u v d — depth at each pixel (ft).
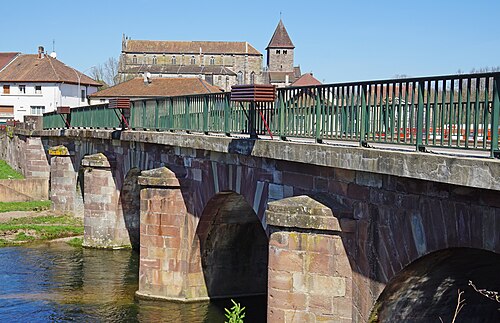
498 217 31.89
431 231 36.55
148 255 83.25
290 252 48.06
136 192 119.55
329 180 47.57
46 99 307.37
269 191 56.44
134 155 103.71
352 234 45.19
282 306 48.44
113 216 120.16
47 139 179.93
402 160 35.73
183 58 561.84
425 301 44.01
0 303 80.89
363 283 44.14
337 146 42.37
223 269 84.33
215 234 80.89
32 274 97.30
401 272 39.88
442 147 34.32
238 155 62.75
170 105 83.71
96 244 120.06
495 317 46.75
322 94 46.70
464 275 41.39
